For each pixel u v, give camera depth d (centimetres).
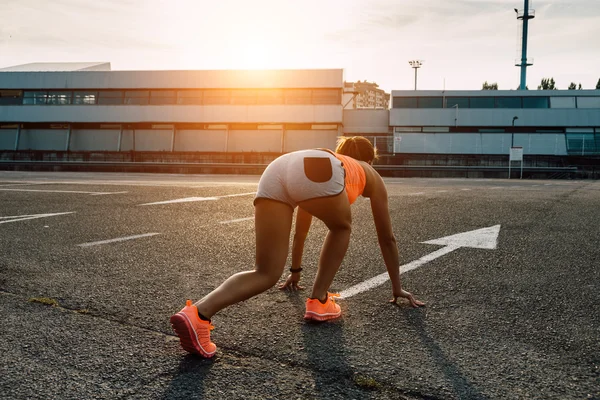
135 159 4162
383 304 291
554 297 309
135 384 186
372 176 266
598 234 555
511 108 4209
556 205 874
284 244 226
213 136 4291
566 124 4091
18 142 4434
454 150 4031
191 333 202
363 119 4338
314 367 202
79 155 4181
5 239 492
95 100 4378
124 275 353
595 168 3353
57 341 228
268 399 176
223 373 196
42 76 4375
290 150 4241
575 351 223
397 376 195
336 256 251
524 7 5475
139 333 239
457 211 768
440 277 357
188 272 365
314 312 253
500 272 374
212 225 595
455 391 183
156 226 585
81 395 178
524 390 185
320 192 228
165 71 4269
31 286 320
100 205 794
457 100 4281
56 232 537
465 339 236
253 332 241
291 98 4219
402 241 507
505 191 1247
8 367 200
